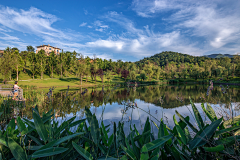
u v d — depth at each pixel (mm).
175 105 8938
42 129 869
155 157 790
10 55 28578
